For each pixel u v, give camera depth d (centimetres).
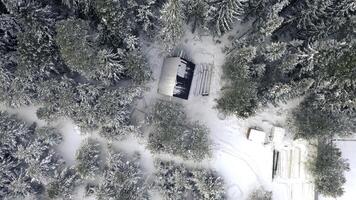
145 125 3809
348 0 3200
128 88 3609
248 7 3506
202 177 3691
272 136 3828
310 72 3419
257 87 3459
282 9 3494
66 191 3700
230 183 3900
